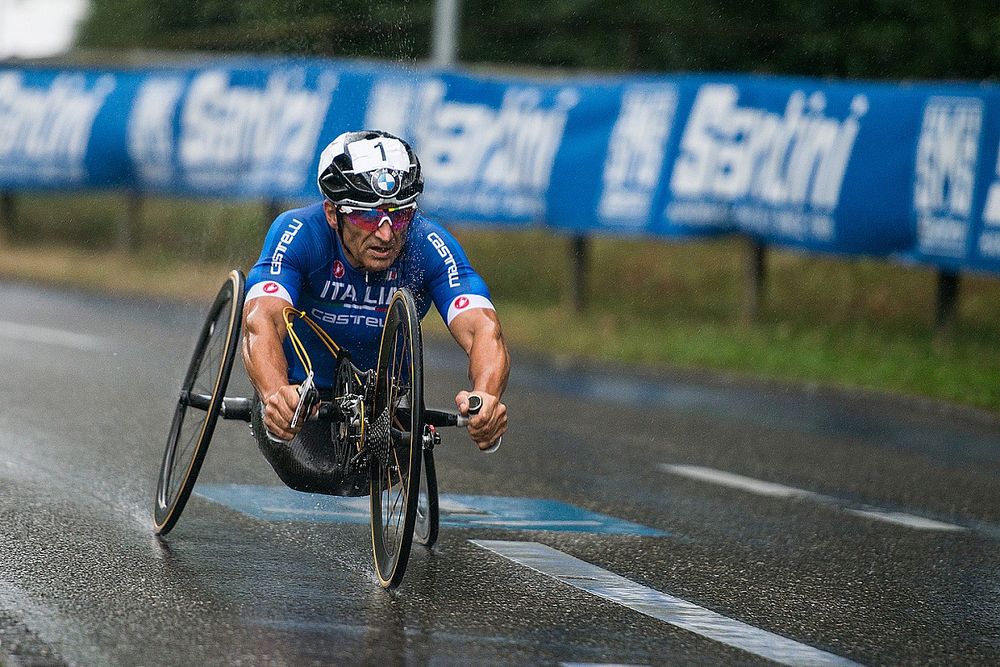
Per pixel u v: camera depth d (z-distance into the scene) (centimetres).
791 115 4534
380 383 1591
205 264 6738
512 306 5778
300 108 5653
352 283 1680
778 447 2908
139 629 1373
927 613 1628
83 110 6619
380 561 1611
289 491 2144
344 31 5547
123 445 2494
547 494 2270
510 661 1330
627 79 4956
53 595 1484
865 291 5603
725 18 7519
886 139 4269
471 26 6128
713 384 3938
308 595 1541
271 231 1683
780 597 1666
